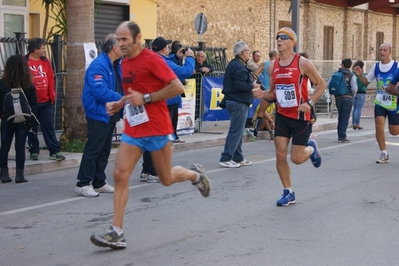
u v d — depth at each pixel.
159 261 6.67
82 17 13.67
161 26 23.47
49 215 8.78
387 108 12.66
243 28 27.17
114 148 14.56
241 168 12.53
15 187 10.78
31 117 10.92
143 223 8.23
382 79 12.56
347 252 6.92
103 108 9.69
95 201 9.64
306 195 9.83
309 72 8.60
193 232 7.78
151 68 6.71
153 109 6.83
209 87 17.53
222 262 6.61
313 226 8.01
